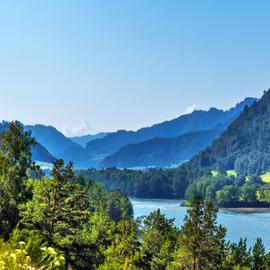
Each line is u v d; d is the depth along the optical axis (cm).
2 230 3200
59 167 4000
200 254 6241
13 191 3634
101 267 4647
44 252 814
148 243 6900
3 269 714
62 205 3859
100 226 7094
